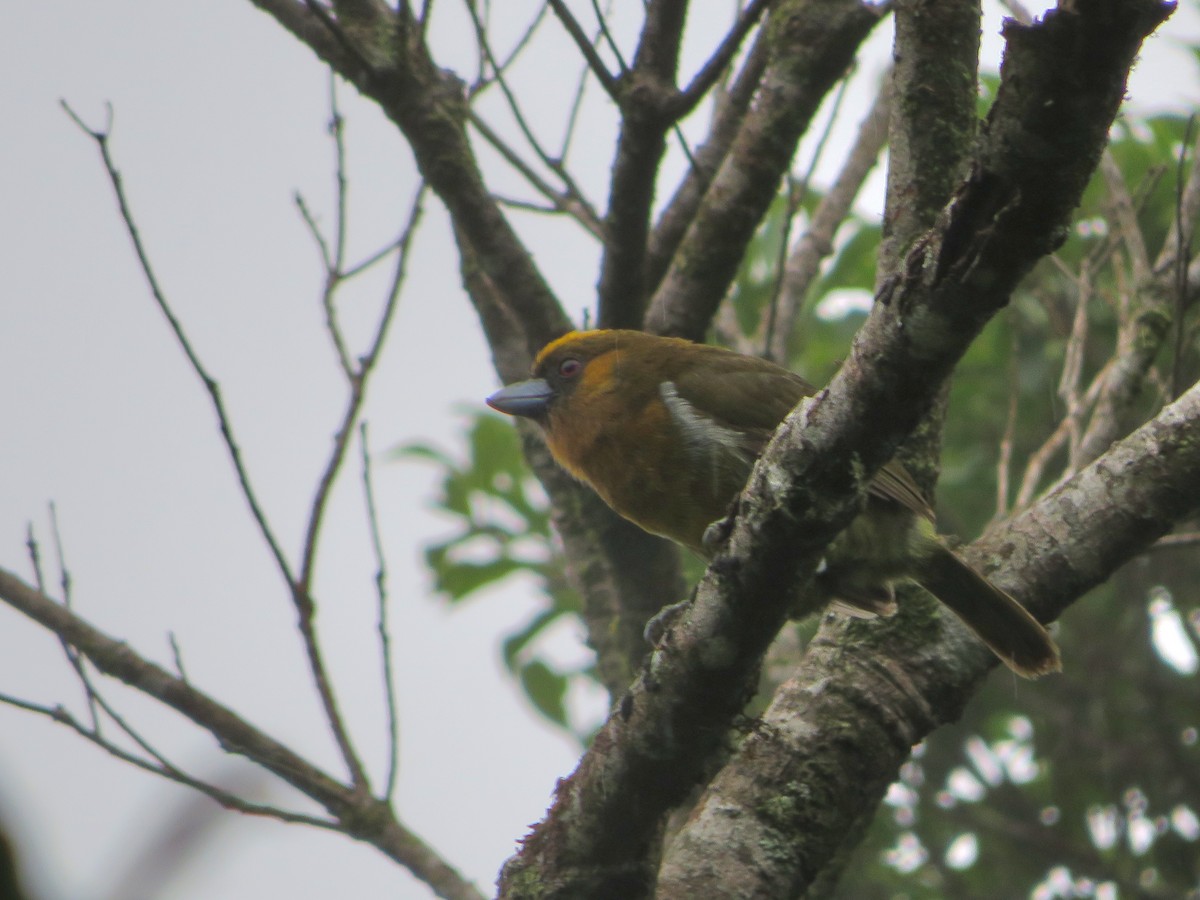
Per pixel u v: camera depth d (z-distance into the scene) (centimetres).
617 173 849
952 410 1292
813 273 1091
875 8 930
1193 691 1221
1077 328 983
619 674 950
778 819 725
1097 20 395
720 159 990
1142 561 1201
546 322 942
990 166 436
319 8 849
